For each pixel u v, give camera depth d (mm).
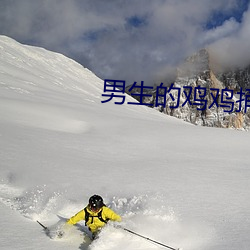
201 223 6367
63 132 20594
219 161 14961
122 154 15672
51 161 12117
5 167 10586
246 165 14133
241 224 6387
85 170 11188
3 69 60000
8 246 4902
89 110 36875
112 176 10625
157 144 19500
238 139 23016
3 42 92438
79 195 8219
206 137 23078
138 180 10242
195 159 15297
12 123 21094
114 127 25953
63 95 52188
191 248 5242
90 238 5582
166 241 5441
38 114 26594
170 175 11203
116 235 5375
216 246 5266
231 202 8031
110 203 7594
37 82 61781
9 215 6316
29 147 14453
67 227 5602
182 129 26359
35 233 5574
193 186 9664
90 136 20312
